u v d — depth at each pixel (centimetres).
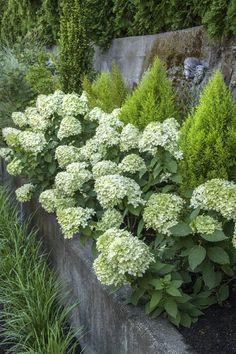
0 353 257
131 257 174
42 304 264
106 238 186
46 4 726
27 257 325
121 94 434
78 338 251
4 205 411
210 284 186
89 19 603
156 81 329
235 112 240
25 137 327
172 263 211
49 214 330
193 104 365
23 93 583
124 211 237
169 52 458
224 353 173
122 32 583
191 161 237
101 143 273
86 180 261
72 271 273
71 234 218
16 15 911
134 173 252
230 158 235
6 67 592
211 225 177
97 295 231
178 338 182
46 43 772
